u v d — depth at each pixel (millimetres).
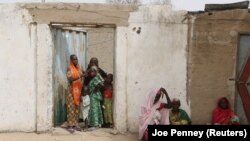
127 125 9008
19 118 8969
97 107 9133
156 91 8531
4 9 8820
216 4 8789
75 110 9031
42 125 8938
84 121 9250
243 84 8867
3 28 8859
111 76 9250
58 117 9531
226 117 8680
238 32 8781
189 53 8906
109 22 8859
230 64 8867
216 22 8805
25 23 8852
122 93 8938
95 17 8852
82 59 11422
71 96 8984
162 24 8891
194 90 8953
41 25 8836
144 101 8961
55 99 9344
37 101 8922
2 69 8914
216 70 8891
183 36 8898
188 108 8984
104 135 8734
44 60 8891
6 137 8594
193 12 8820
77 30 10805
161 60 8938
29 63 8922
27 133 8906
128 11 8859
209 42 8859
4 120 8969
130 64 8938
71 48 10352
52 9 8820
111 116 9211
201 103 8961
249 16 8711
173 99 8641
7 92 8945
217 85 8914
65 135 8742
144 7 8867
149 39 8914
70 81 8961
